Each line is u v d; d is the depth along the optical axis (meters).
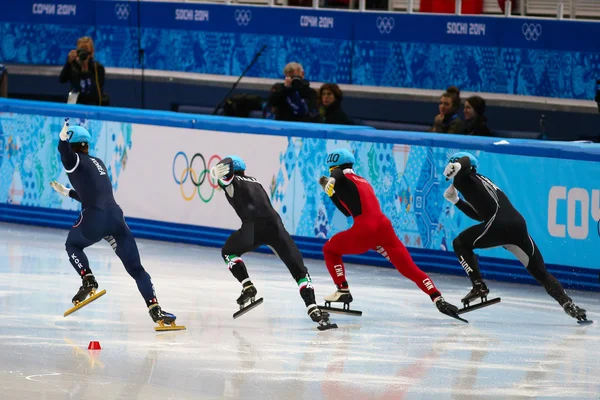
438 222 23.94
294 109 28.55
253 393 14.38
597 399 14.38
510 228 19.31
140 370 15.55
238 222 26.30
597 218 22.00
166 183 27.38
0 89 35.53
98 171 18.56
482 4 33.03
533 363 16.41
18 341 17.27
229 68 35.88
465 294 21.86
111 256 25.11
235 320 19.23
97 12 37.53
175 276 23.09
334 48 34.00
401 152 24.25
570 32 30.19
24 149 29.17
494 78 31.59
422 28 32.50
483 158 23.31
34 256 24.77
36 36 38.31
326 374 15.53
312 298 18.59
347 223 24.86
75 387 14.50
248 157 26.17
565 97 30.53
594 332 18.78
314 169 25.27
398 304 20.94
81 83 32.38
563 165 22.31
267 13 34.97
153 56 37.16
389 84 33.28
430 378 15.38
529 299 21.62
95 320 18.95
